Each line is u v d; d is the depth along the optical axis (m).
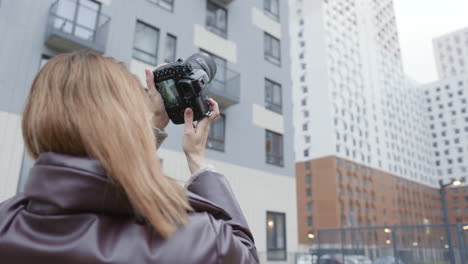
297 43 70.81
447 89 101.50
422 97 104.56
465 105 97.75
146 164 0.67
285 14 19.36
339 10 73.94
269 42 17.81
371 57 78.75
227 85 14.98
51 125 0.67
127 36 12.40
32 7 10.69
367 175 64.06
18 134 9.60
